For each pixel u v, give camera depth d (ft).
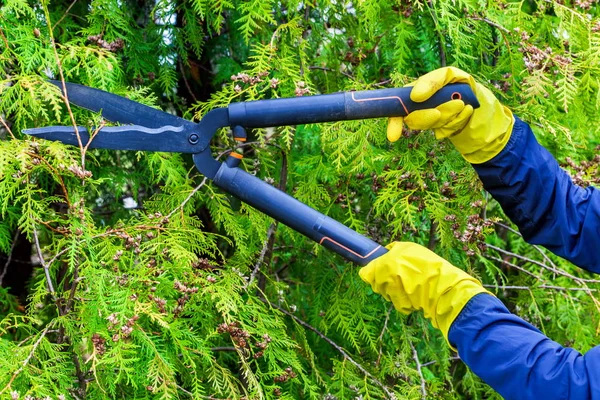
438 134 4.25
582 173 5.43
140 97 5.36
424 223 6.66
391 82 5.76
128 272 4.63
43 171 5.67
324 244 4.07
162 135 4.15
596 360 3.48
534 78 4.93
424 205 5.56
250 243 5.91
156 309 4.72
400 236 6.19
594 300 6.06
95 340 4.30
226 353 6.43
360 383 5.62
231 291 5.00
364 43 6.21
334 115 4.04
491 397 6.82
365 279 4.04
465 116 4.10
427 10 5.95
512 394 3.63
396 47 5.75
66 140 4.27
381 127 5.34
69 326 4.60
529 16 5.72
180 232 5.20
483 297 3.84
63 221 4.66
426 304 3.94
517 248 7.98
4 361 4.24
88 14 5.66
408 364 6.33
